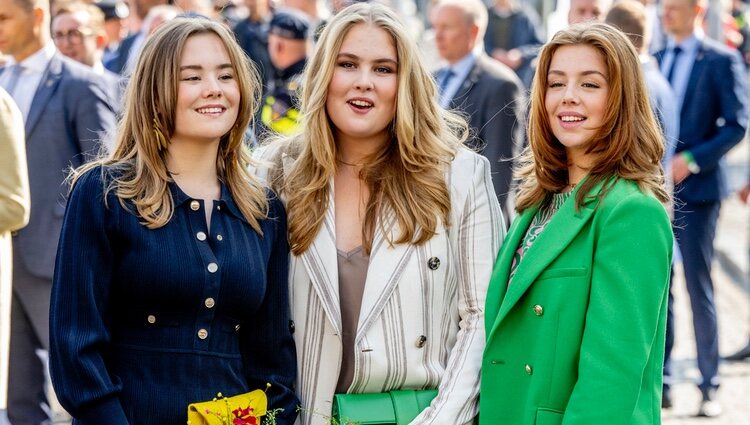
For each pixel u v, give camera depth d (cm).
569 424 429
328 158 482
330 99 482
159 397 441
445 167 491
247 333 471
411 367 475
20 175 609
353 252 483
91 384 432
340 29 480
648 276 430
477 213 490
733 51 899
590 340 432
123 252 443
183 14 472
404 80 479
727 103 887
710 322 869
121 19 1179
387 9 485
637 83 450
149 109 452
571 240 445
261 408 458
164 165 453
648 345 427
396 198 480
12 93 731
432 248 481
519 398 456
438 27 896
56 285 439
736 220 1689
